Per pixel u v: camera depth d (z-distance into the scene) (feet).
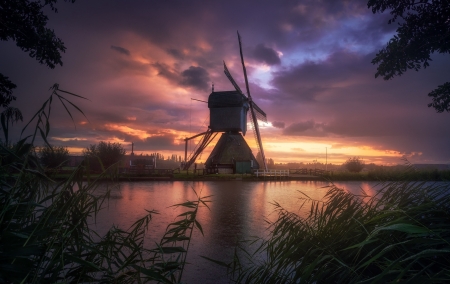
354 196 10.53
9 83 34.96
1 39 34.78
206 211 37.27
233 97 152.97
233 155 149.07
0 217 5.25
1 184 5.72
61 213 5.93
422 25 25.50
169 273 7.00
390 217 8.18
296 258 9.07
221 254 18.75
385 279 5.41
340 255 8.32
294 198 51.70
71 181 6.02
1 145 5.43
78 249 6.26
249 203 45.14
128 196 53.88
